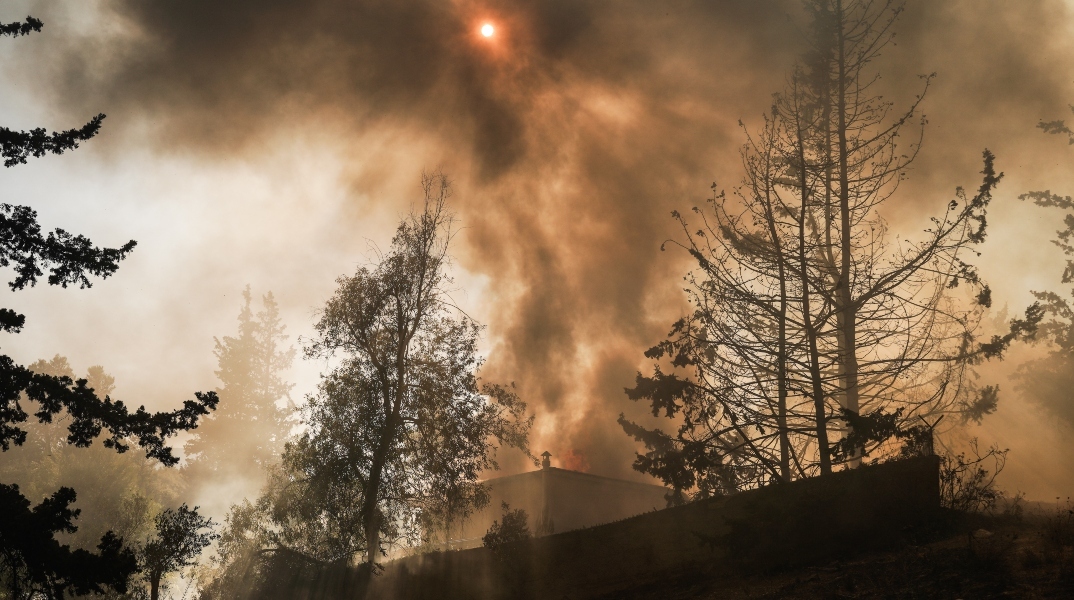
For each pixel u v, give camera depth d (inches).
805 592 479.2
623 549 675.4
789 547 578.2
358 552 1044.5
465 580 794.2
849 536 565.3
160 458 771.4
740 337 857.5
